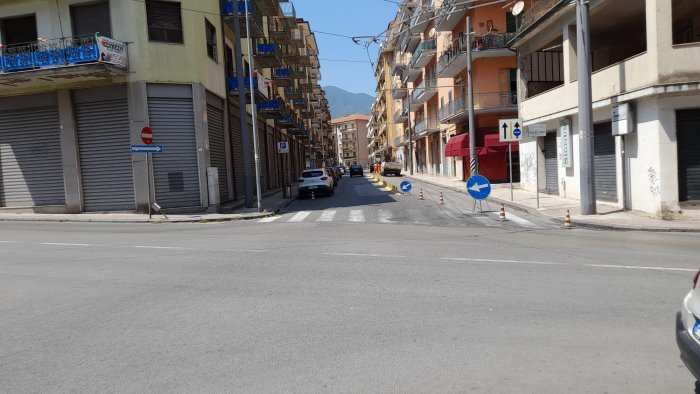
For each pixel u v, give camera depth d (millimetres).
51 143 19688
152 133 18000
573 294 6207
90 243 11594
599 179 17141
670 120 13102
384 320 5348
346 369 4090
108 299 6469
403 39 54375
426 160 54094
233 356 4418
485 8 30500
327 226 14531
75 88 19250
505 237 11469
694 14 16391
